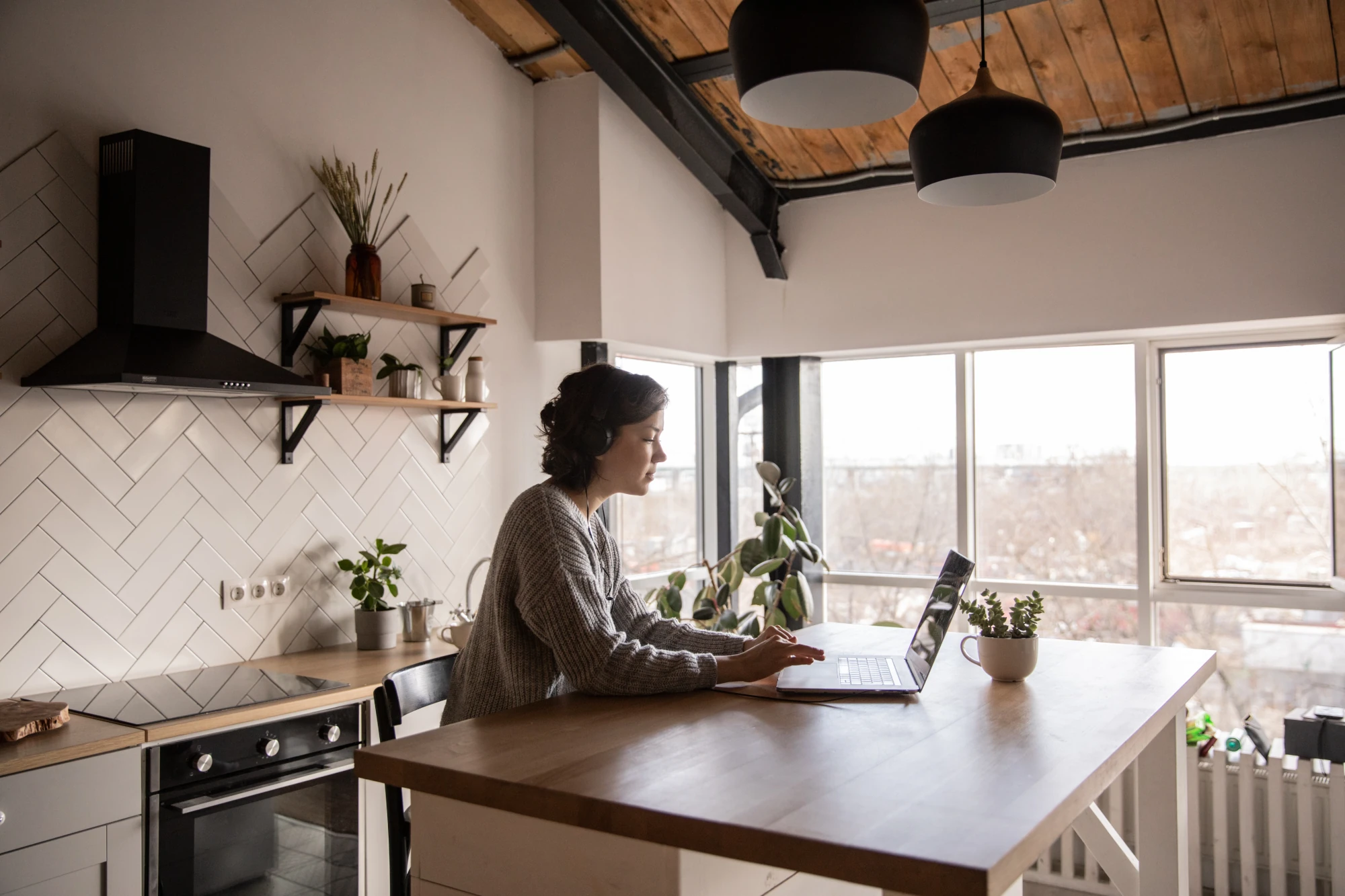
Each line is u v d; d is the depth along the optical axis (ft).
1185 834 6.93
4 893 6.06
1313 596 11.38
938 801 3.78
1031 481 13.03
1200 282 11.43
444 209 11.23
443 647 9.90
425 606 10.17
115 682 8.19
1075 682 6.07
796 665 5.97
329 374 9.52
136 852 6.72
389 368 10.09
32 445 7.68
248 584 9.17
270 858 7.55
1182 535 12.24
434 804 4.60
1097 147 11.84
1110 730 4.89
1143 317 11.75
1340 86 10.36
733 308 14.58
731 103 12.24
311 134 9.78
